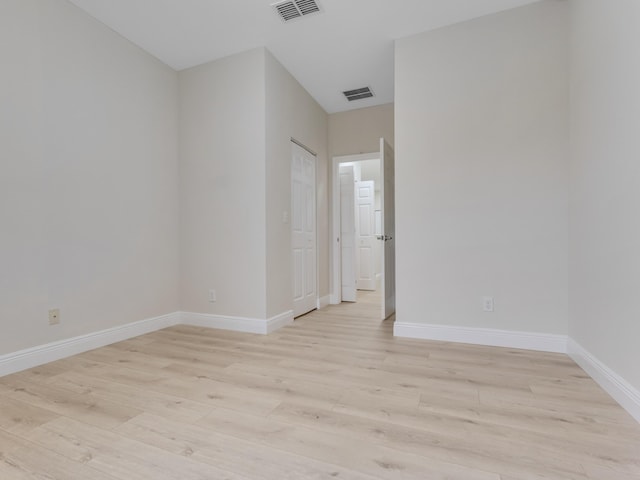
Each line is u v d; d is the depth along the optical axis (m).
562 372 1.97
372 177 7.20
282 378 1.90
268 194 2.97
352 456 1.18
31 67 2.13
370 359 2.21
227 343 2.61
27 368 2.07
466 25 2.57
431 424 1.39
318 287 4.20
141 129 2.92
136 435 1.32
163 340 2.70
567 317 2.31
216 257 3.12
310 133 3.93
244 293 2.99
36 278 2.15
